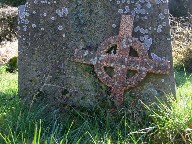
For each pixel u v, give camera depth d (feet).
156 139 4.45
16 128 4.45
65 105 5.25
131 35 5.11
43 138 4.32
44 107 5.11
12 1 19.90
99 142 4.30
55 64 5.26
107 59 5.11
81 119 5.10
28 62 5.31
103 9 5.17
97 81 5.19
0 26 14.64
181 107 4.67
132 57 5.10
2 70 9.75
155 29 5.15
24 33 5.29
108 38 5.12
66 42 5.23
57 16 5.23
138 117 4.82
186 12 14.33
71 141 4.41
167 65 5.08
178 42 11.16
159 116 4.54
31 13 5.27
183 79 8.53
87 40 5.20
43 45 5.26
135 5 5.16
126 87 5.11
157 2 5.15
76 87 5.24
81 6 5.20
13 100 5.42
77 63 5.21
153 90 5.14
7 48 12.15
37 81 5.31
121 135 4.60
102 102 5.18
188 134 4.29
